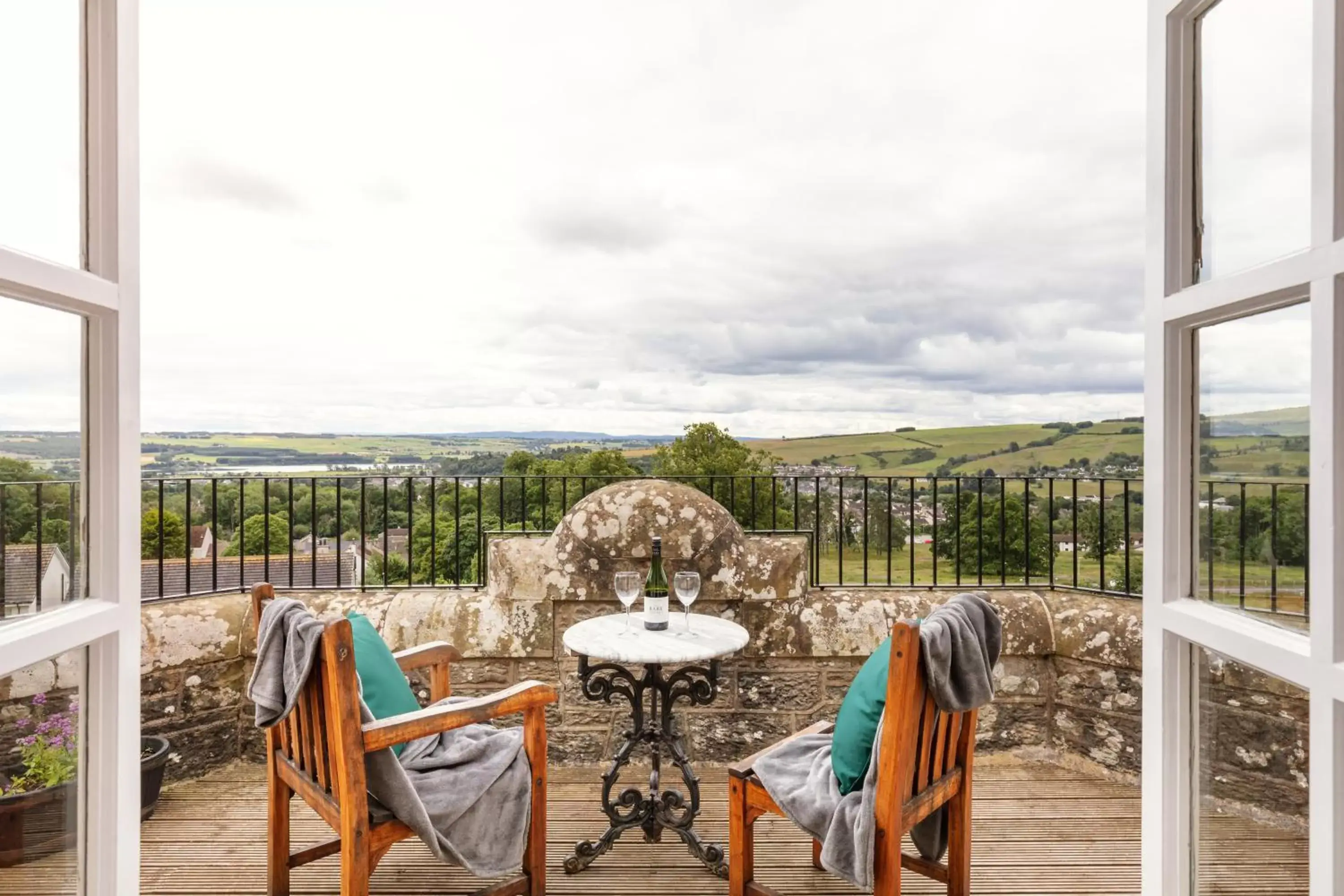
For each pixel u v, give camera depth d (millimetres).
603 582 3367
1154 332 1160
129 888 1149
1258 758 957
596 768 3377
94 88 1120
